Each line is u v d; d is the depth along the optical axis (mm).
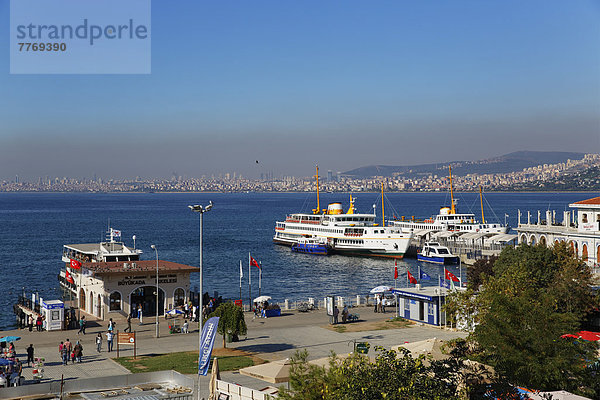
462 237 173500
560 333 36875
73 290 89812
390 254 172875
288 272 146375
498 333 37438
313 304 82125
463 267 155000
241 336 63594
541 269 72625
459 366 32375
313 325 69688
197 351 56938
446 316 66562
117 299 75312
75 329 68750
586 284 60188
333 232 188375
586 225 93188
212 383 40625
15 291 116375
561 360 35250
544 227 107188
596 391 36844
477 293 57281
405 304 72625
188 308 75250
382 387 27969
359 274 143250
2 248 196125
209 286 124625
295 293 116562
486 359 37188
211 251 194875
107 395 39656
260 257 178000
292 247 194875
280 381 39375
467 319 56562
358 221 192375
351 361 31516
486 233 176000
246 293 116062
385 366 29203
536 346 36438
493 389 32375
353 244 180625
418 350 40125
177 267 80625
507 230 185875
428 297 68250
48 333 66562
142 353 56438
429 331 65375
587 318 59812
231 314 58281
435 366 31469
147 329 68312
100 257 92875
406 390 27750
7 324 87188
